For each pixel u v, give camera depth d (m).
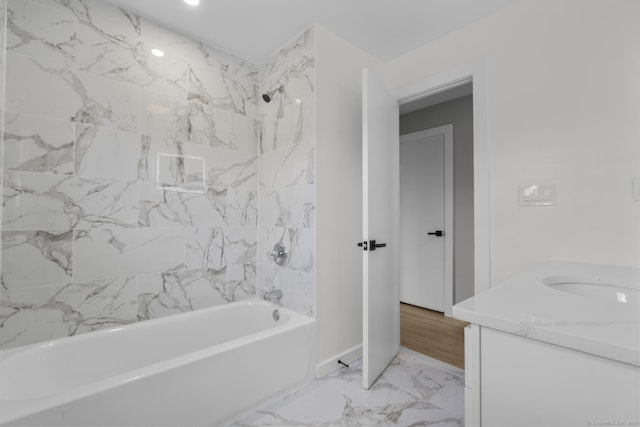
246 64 2.31
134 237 1.77
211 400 1.36
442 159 3.11
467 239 2.94
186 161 1.99
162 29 1.89
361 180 2.21
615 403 0.53
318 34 1.92
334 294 2.00
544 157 1.57
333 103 2.01
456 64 1.96
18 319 1.43
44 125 1.49
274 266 2.19
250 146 2.32
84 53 1.60
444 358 2.12
